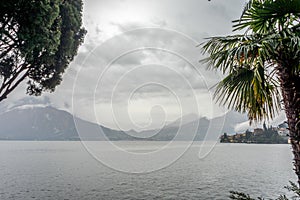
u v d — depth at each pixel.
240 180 19.83
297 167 2.19
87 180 20.06
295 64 2.19
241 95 2.38
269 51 2.02
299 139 2.16
